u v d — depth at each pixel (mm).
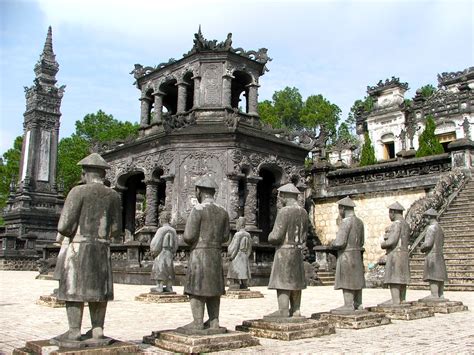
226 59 26188
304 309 12203
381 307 10781
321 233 29156
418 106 48344
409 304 11078
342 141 52969
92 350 6082
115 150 27547
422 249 12266
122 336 8297
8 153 57656
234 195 23484
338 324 9195
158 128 27438
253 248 21297
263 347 7148
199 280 7164
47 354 6070
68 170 55000
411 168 26062
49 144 41906
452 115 45344
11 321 10148
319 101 73312
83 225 6391
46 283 22078
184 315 11188
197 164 24062
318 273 22484
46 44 43594
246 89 28656
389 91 51156
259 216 27969
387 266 11031
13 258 35719
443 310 11523
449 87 49594
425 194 25062
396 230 10969
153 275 14688
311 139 27672
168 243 14836
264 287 20438
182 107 26812
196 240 7305
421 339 7969
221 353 6711
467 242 18859
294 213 8406
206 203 7445
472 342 7719
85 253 6312
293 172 26781
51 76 43125
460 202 21922
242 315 11164
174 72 27578
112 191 6723
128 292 17250
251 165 24562
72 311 6340
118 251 22766
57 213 40812
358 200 27750
